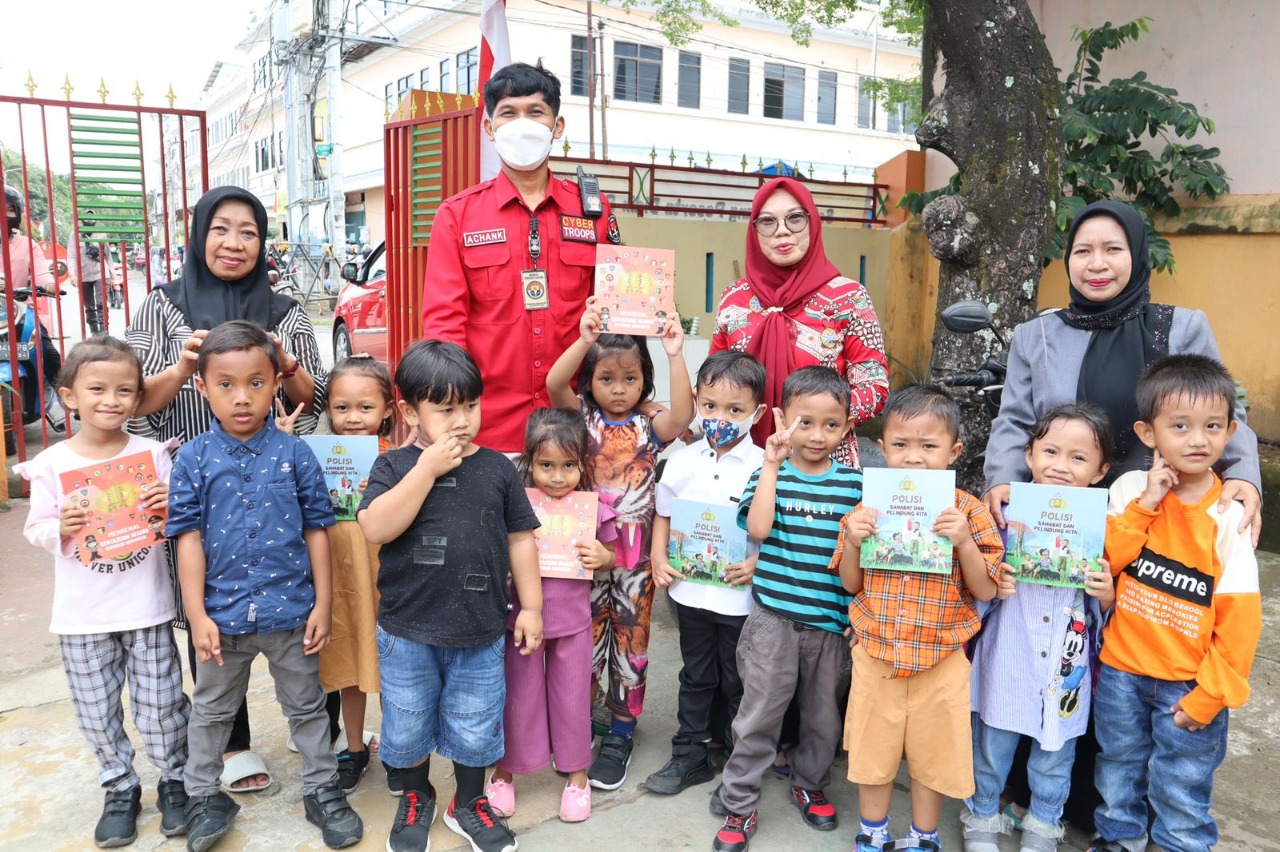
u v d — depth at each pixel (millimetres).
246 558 2334
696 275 6988
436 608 2295
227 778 2645
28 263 6602
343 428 2732
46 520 2307
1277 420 4988
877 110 25609
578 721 2557
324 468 2627
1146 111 5195
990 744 2338
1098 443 2264
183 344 2539
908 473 2211
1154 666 2178
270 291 2729
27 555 4496
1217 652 2098
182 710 2504
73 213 5160
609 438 2789
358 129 27828
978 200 4617
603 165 6945
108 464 2320
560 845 2441
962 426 4648
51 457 2371
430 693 2375
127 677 2471
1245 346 5098
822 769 2547
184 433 2598
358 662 2623
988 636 2363
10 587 4113
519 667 2516
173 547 2523
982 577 2213
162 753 2461
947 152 4887
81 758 2818
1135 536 2217
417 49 24109
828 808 2543
